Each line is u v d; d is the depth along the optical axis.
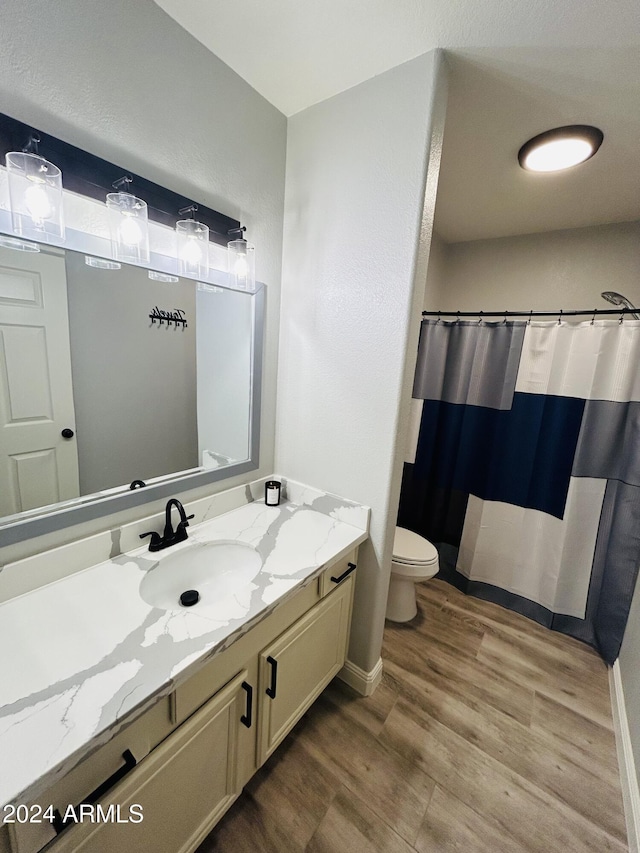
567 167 1.62
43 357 0.91
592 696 1.61
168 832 0.82
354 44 1.09
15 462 0.89
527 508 2.12
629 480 1.76
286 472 1.67
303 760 1.27
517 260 2.52
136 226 0.96
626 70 1.10
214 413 1.38
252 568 1.19
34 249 0.85
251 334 1.45
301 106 1.38
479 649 1.86
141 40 0.98
